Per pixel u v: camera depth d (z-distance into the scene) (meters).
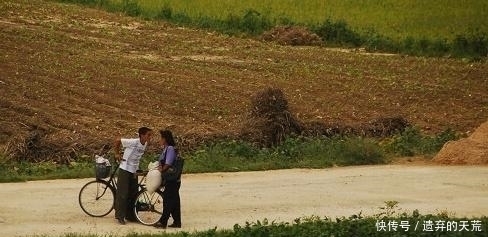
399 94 106.19
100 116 87.62
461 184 67.81
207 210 58.00
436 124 93.81
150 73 107.50
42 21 136.12
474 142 78.00
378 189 65.50
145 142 55.00
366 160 76.50
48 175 67.88
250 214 57.00
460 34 148.38
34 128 81.81
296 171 72.38
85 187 55.94
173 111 91.62
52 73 102.69
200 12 160.75
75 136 77.00
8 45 114.88
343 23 146.75
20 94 93.00
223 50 128.25
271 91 81.31
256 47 133.75
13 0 152.12
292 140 77.56
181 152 75.88
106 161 55.75
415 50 139.50
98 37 128.88
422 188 66.12
